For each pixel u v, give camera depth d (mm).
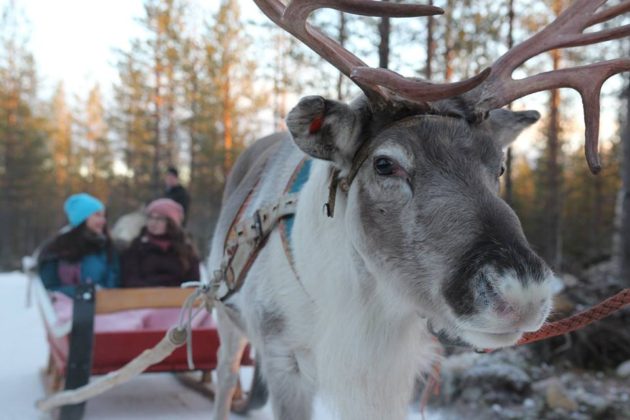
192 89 26797
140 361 3283
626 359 5488
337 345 2371
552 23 2258
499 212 1823
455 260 1788
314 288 2447
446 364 4844
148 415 4336
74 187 45562
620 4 2178
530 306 1658
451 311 1790
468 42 12328
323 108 2084
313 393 2701
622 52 13523
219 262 3375
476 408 4395
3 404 4551
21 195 37062
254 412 4414
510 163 12750
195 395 4781
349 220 2197
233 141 26484
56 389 4551
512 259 1688
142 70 28453
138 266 5285
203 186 28609
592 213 26234
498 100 2096
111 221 35906
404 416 2455
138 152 32344
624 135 8242
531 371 5043
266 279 2691
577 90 2090
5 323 7938
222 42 25625
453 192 1880
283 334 2635
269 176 2994
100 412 4371
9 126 35719
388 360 2346
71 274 5152
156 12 26828
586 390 4855
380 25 7109
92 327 3912
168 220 5352
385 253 2027
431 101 1849
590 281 6914
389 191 1991
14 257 37562
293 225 2561
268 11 2168
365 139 2127
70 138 46625
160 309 4609
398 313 2279
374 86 2066
